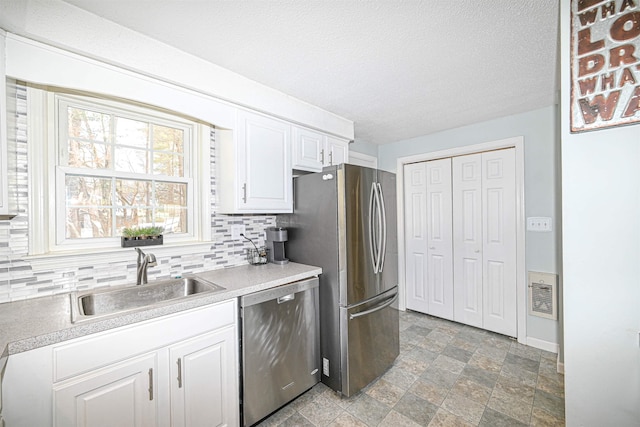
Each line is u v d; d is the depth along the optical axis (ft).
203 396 4.65
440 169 10.54
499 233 9.12
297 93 6.93
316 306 6.47
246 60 5.45
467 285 9.91
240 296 5.15
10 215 3.96
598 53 3.10
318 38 4.74
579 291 3.25
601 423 3.14
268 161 6.82
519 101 7.54
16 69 3.82
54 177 4.92
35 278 4.61
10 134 4.08
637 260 2.95
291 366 5.90
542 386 6.38
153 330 4.13
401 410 5.72
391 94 7.01
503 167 9.01
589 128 3.16
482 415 5.51
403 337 9.07
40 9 3.87
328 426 5.30
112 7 4.03
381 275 7.09
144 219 6.03
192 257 6.41
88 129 5.35
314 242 6.86
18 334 3.27
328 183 6.51
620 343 3.04
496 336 9.05
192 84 5.32
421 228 11.16
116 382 3.81
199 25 4.42
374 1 3.86
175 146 6.52
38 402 3.26
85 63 4.33
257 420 5.30
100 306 4.97
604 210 3.10
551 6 3.96
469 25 4.40
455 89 6.74
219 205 6.76
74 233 5.18
